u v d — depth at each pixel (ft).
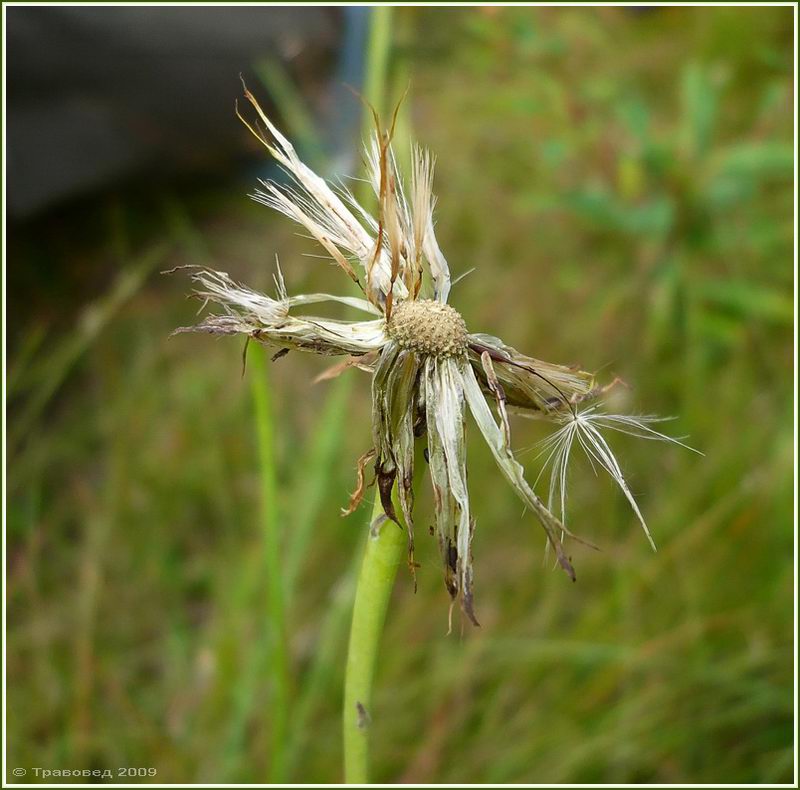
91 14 1.15
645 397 1.04
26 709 0.82
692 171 1.07
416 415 0.42
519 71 1.39
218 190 1.36
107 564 0.95
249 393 1.09
